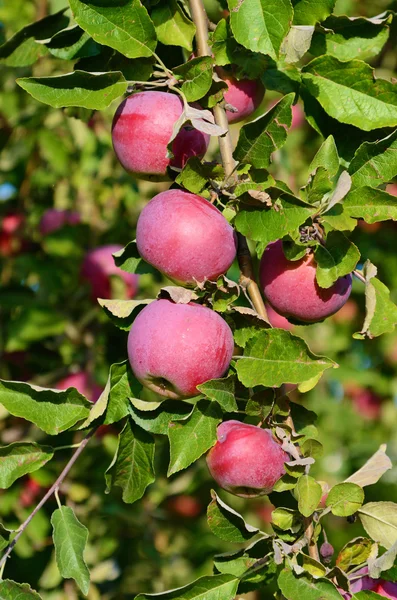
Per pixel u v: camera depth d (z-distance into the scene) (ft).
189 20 3.82
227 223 3.67
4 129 6.05
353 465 7.07
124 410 3.71
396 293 6.93
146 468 3.73
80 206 5.97
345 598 3.61
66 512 3.69
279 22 3.63
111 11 3.66
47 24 4.16
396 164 3.76
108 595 5.68
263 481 3.63
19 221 6.08
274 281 3.76
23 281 5.78
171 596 3.59
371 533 3.76
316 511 3.67
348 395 7.41
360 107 3.90
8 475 3.70
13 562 5.52
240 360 3.60
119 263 3.94
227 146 3.82
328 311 3.77
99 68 3.96
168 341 3.54
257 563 3.63
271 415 3.69
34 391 3.69
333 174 3.68
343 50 4.02
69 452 5.43
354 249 3.64
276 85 3.96
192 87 3.72
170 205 3.63
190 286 3.66
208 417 3.60
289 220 3.56
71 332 5.43
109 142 6.13
